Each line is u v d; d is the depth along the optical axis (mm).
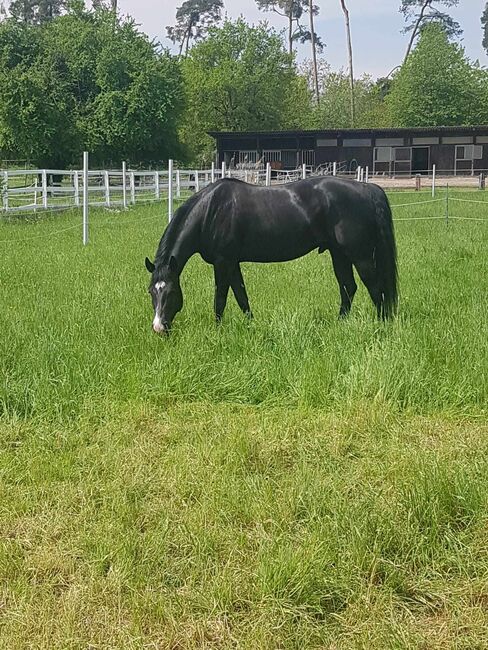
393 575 3121
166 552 3355
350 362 5617
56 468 4234
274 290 8734
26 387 5250
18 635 2830
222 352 6020
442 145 45094
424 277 9422
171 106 40906
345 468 4258
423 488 3691
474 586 3072
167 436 4719
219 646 2799
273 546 3324
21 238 15359
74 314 7109
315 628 2855
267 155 47250
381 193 6961
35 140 38094
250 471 4215
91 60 40812
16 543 3443
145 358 5871
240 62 54938
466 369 5434
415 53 56375
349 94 68250
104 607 3006
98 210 22781
